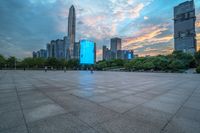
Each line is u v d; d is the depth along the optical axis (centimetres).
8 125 396
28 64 9281
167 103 658
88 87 1134
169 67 6056
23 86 1153
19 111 517
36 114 487
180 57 7256
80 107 574
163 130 378
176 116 485
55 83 1381
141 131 370
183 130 379
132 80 1845
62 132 359
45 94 831
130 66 8038
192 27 17975
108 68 9162
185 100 723
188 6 18362
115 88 1102
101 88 1090
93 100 696
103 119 449
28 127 386
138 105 617
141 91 982
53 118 452
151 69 6706
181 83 1534
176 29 19638
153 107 590
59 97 754
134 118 461
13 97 744
